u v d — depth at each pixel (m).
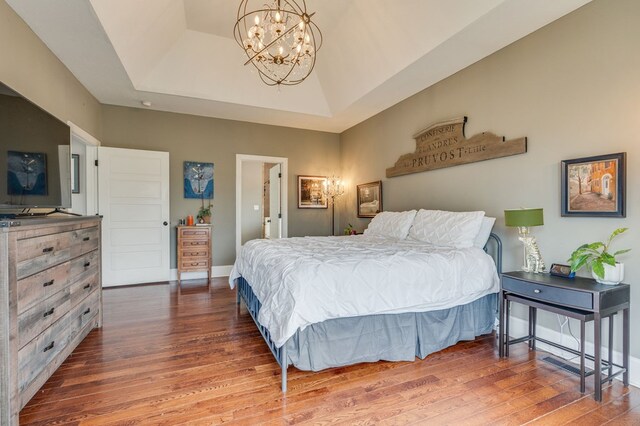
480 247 2.86
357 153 5.52
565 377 2.10
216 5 3.36
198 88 4.21
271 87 4.57
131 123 4.68
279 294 2.02
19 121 2.01
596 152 2.26
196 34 3.84
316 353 2.05
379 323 2.22
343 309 2.02
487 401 1.82
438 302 2.37
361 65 3.82
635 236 2.06
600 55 2.23
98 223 2.85
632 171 2.08
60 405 1.73
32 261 1.68
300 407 1.74
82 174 4.32
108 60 3.14
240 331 2.86
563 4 2.32
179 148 4.99
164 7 3.08
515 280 2.31
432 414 1.69
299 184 5.84
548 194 2.57
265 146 5.60
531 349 2.54
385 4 3.01
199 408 1.73
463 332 2.60
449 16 2.63
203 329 2.90
